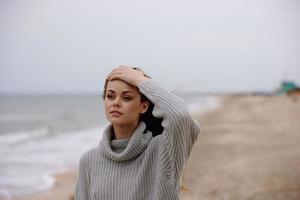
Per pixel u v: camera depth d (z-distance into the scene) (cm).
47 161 1836
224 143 1964
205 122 3459
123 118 226
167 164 214
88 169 238
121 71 229
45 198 1176
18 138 3055
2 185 1332
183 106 217
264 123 3072
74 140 2764
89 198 238
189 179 1108
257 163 1258
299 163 1121
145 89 221
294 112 4275
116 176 227
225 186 987
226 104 7931
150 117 242
